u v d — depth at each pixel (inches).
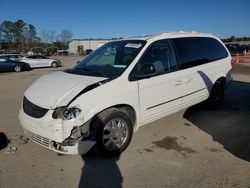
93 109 152.0
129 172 149.3
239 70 611.8
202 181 138.4
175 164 156.6
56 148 151.2
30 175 148.0
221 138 193.8
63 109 146.8
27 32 3873.0
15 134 207.3
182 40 218.2
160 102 191.2
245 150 173.3
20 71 832.3
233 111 259.8
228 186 133.6
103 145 159.9
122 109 175.2
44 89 164.2
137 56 180.9
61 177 145.9
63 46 3745.1
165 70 195.3
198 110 261.9
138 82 174.9
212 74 240.8
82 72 182.5
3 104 314.8
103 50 209.0
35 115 156.3
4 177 146.3
